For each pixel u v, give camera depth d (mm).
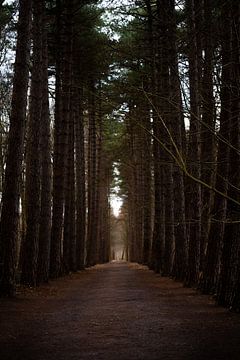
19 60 12812
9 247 12383
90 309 10906
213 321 8727
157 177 26250
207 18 10039
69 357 6191
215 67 7484
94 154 38344
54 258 20891
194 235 16000
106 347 6770
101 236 57406
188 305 11180
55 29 22078
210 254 13375
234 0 8641
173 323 8656
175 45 10430
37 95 15820
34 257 15719
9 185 12492
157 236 26297
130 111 7242
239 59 7066
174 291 14805
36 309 10836
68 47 20922
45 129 18453
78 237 31750
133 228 55625
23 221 19922
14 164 12562
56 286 17250
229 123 8938
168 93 8461
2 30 18172
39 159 15953
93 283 19328
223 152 10812
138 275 24969
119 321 9062
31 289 14852
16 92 12742
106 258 65812
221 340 7039
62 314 10086
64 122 20875
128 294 14312
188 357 6055
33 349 6723
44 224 18062
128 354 6301
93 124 37344
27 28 12922
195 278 15891
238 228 10625
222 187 11312
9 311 10312
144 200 36219
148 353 6332
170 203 22281
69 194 24969
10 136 12648
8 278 12359
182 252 19141
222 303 10766
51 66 24188
